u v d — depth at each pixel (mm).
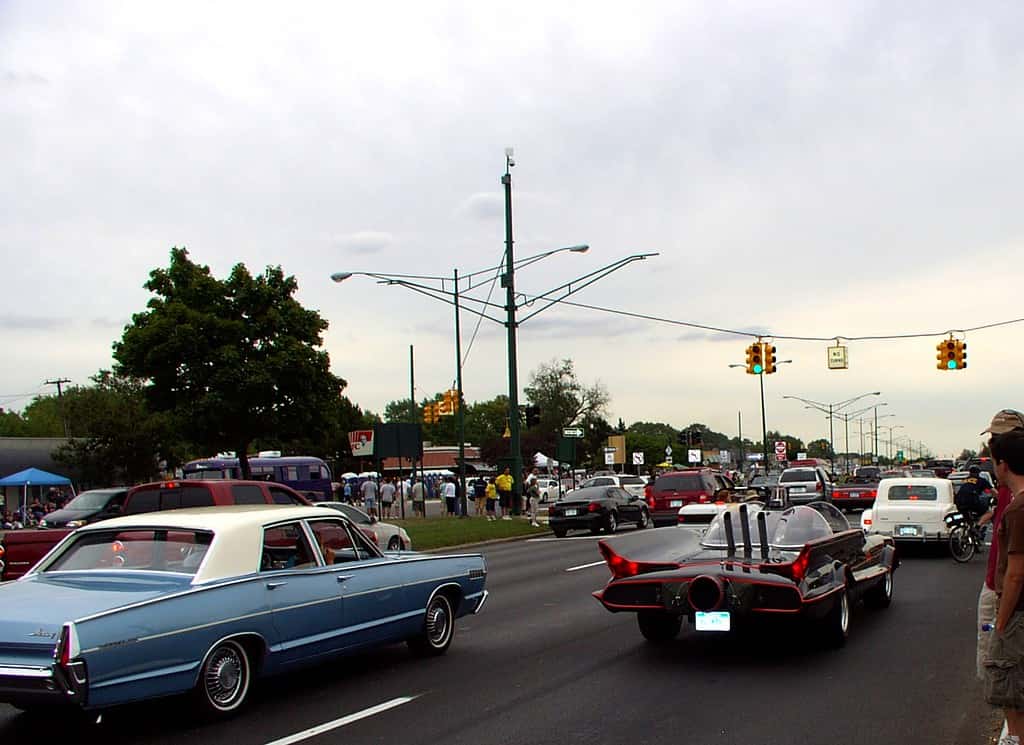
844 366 37188
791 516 10328
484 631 11570
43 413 89812
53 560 7867
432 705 7875
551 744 6730
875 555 12164
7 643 6473
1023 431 5145
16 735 7191
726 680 8656
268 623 7688
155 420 44312
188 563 7523
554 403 107375
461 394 38031
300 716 7555
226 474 44562
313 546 8516
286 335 31625
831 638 9938
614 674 8977
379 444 33781
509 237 34594
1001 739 5137
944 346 33469
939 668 9055
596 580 16906
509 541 29203
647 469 124375
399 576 9273
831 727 7074
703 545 10156
